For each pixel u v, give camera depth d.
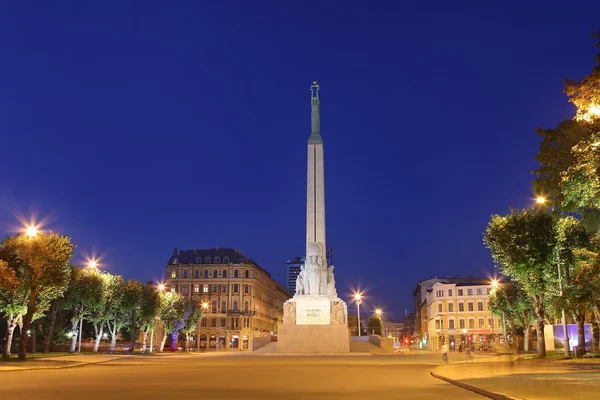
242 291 141.25
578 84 25.95
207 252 147.88
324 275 71.75
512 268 48.53
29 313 48.97
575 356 45.34
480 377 27.33
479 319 138.12
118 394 21.08
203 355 73.81
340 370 36.69
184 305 101.81
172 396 20.39
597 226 34.81
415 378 29.91
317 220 73.31
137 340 119.44
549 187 34.22
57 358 53.34
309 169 74.81
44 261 49.56
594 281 30.58
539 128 33.75
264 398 19.81
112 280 75.88
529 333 82.69
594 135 24.27
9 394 20.92
